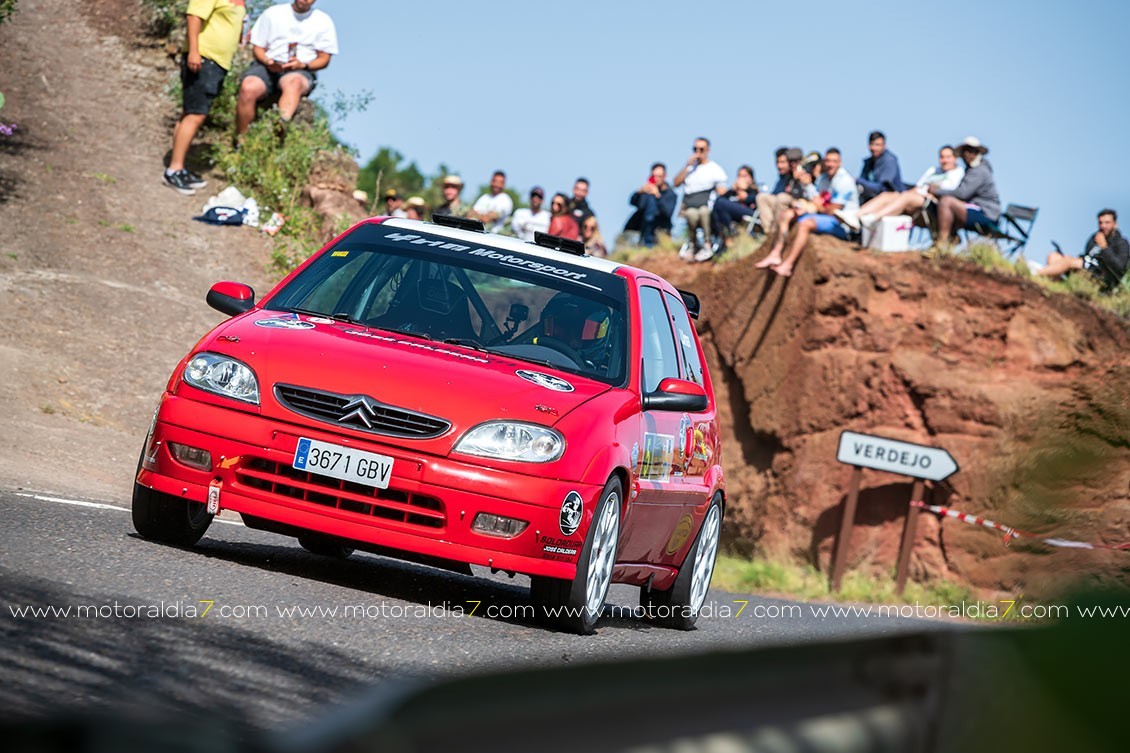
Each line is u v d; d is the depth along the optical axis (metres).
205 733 1.45
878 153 67.12
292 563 22.98
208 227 66.25
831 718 1.63
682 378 26.62
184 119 68.38
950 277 65.00
